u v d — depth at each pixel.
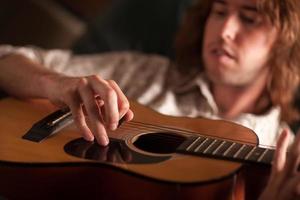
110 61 1.86
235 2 1.67
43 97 1.54
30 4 2.13
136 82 1.81
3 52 1.76
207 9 1.83
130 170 1.27
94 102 1.36
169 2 2.11
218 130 1.44
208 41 1.71
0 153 1.34
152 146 1.43
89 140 1.38
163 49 2.10
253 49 1.69
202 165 1.27
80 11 2.17
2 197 1.38
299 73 1.81
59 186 1.33
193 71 1.83
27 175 1.32
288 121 1.85
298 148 1.19
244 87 1.78
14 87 1.60
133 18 2.13
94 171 1.30
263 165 1.26
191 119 1.50
